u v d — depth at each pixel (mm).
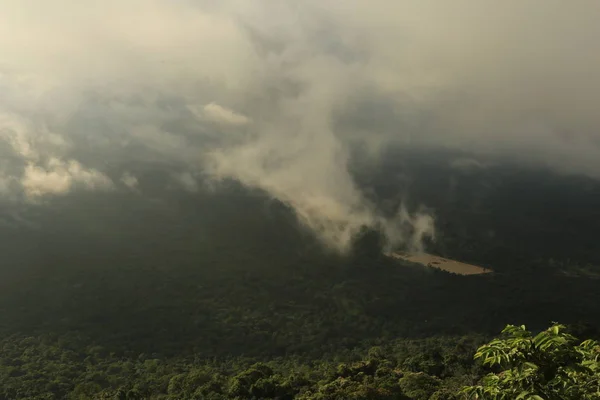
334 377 72188
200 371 87250
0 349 103062
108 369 94500
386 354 99125
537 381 13672
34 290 146625
